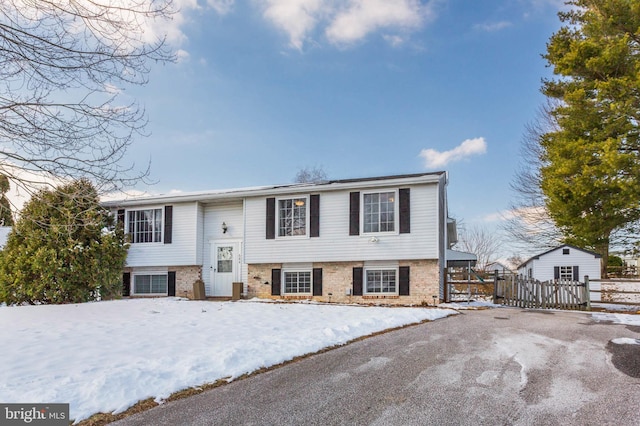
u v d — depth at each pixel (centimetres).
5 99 576
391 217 1469
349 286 1505
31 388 446
